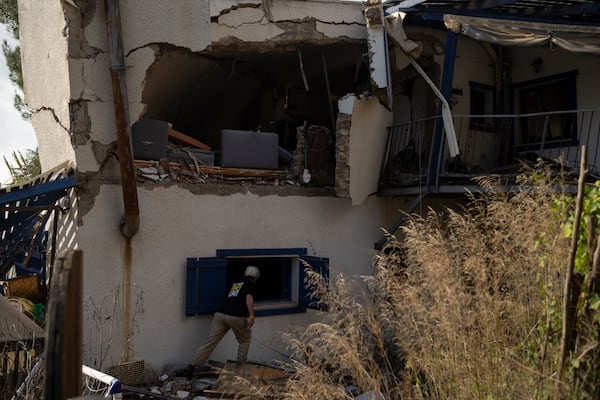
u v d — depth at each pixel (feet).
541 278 12.22
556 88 33.40
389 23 29.60
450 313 12.20
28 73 29.96
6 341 15.65
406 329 13.16
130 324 24.08
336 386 13.03
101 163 24.07
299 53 29.78
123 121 23.58
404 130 32.68
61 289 5.59
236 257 27.20
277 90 38.17
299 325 28.02
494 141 35.17
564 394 9.84
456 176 27.55
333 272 26.78
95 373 13.25
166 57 29.14
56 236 25.49
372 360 13.14
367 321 14.28
